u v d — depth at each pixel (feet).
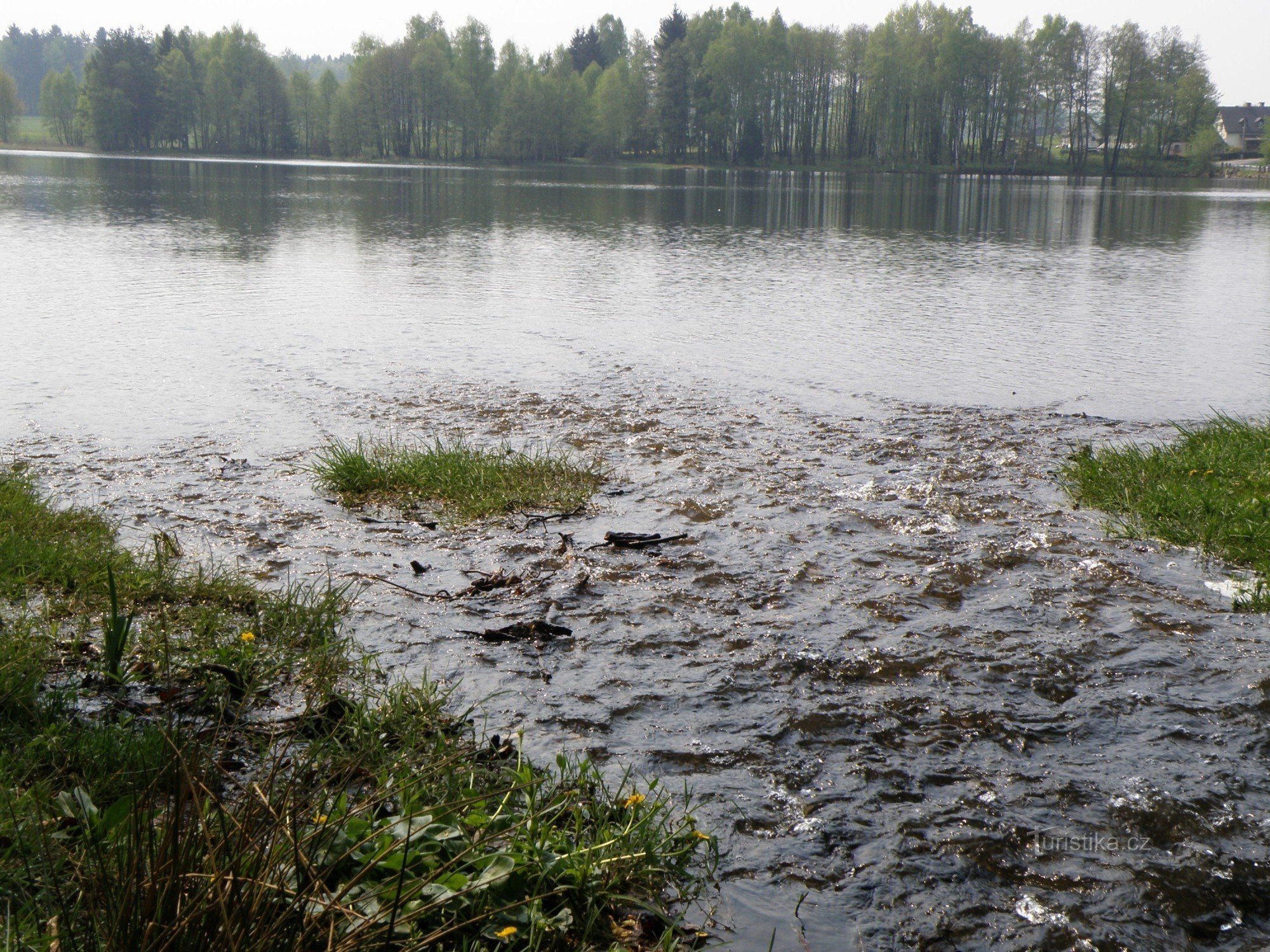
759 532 20.06
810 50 328.90
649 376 34.24
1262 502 20.56
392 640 14.83
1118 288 57.11
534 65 369.71
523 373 34.22
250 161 282.77
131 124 324.60
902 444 26.89
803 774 11.69
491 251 70.59
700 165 323.37
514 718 12.73
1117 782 11.65
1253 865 10.25
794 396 32.01
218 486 22.09
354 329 40.55
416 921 8.27
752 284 56.65
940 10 324.60
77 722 11.66
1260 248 82.23
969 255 75.10
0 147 342.44
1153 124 313.53
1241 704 13.51
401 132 325.42
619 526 20.43
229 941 7.14
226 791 10.39
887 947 9.04
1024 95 321.11
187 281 51.29
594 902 9.29
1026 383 34.42
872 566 18.42
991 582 17.75
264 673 13.20
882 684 13.97
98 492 21.33
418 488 22.08
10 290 46.60
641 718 12.85
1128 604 16.84
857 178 248.11
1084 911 9.57
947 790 11.46
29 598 15.31
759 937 9.06
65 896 8.25
